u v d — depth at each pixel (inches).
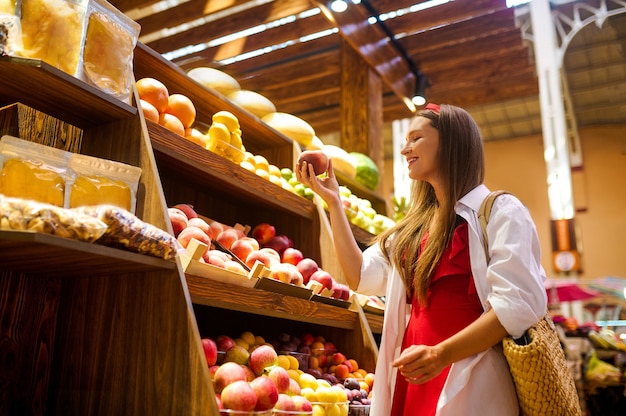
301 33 174.4
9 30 47.5
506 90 206.4
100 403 50.2
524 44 181.8
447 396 50.4
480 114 475.8
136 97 58.4
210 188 79.7
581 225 459.5
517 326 49.0
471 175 60.1
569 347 173.6
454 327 54.6
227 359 59.9
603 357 172.4
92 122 58.9
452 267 55.9
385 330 61.5
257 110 101.4
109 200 50.1
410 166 62.3
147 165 55.0
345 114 158.1
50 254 42.8
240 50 182.9
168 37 178.2
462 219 58.7
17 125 59.3
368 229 115.3
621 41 391.2
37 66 46.5
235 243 71.7
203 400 44.6
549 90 399.5
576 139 472.1
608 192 459.5
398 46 178.5
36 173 45.9
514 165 495.8
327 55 195.3
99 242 44.1
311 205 89.8
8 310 53.0
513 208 54.4
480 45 181.3
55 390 53.6
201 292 53.6
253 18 165.3
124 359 50.0
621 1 359.3
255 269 61.2
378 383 59.4
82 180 49.1
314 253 88.5
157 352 48.3
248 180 76.4
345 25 144.7
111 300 52.8
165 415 46.1
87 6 53.0
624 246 442.3
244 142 97.7
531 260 52.0
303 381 63.9
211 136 75.4
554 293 252.8
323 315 72.9
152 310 49.7
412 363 48.1
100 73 54.3
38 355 54.4
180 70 75.5
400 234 64.2
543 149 487.8
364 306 90.7
